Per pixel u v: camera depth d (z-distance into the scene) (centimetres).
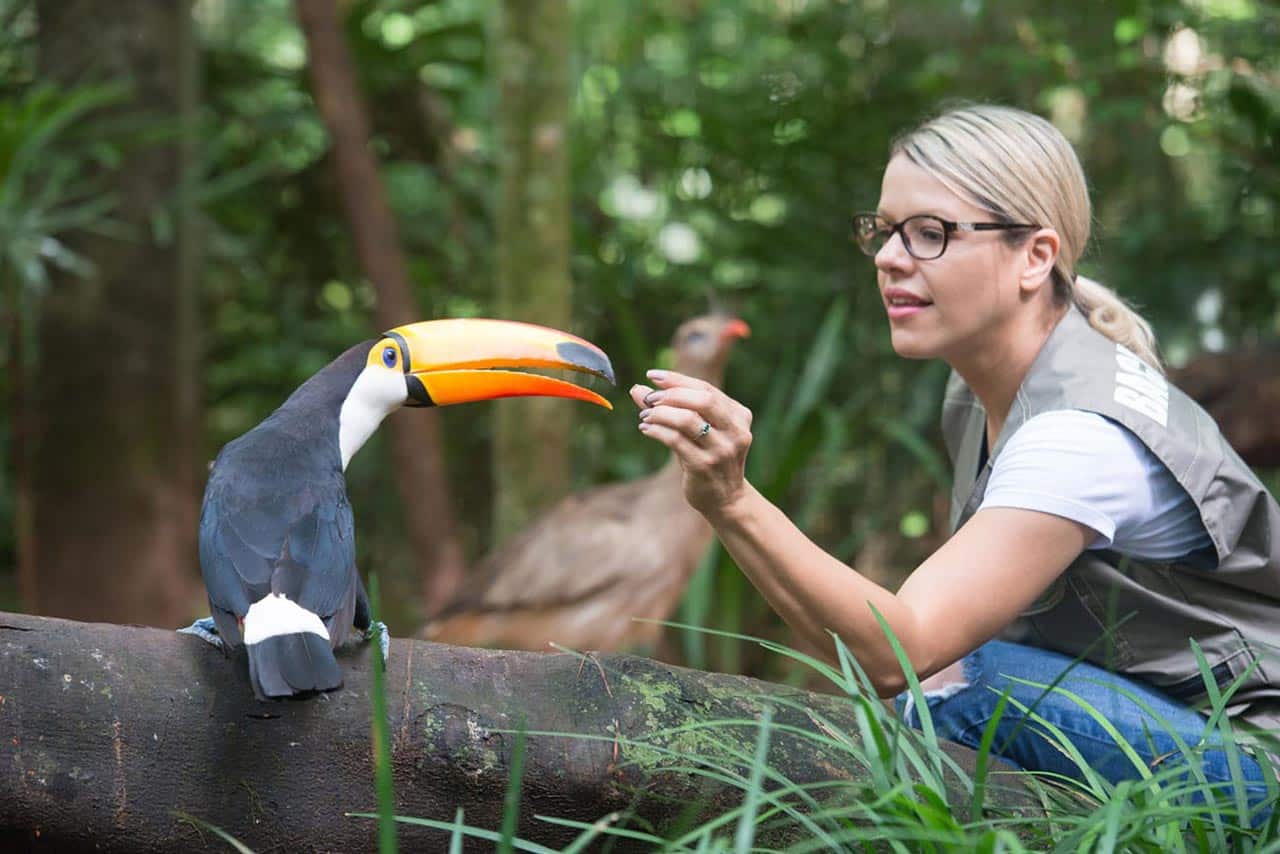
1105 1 783
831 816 254
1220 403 604
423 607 827
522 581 650
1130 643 319
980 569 286
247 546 262
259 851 263
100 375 852
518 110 723
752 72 936
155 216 843
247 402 1045
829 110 877
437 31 957
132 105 844
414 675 272
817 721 272
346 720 265
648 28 997
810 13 898
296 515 271
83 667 259
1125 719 312
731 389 861
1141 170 843
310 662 238
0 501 986
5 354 895
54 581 855
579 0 1007
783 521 273
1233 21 786
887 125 857
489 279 990
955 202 310
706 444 263
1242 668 310
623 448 893
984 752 257
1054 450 296
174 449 871
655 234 976
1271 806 273
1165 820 254
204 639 270
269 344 988
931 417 789
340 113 833
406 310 846
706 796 274
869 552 833
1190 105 827
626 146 991
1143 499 299
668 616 650
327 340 987
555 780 270
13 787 253
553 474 726
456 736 268
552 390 328
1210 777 303
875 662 279
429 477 826
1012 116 317
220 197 951
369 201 838
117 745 258
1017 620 335
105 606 849
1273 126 764
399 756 266
